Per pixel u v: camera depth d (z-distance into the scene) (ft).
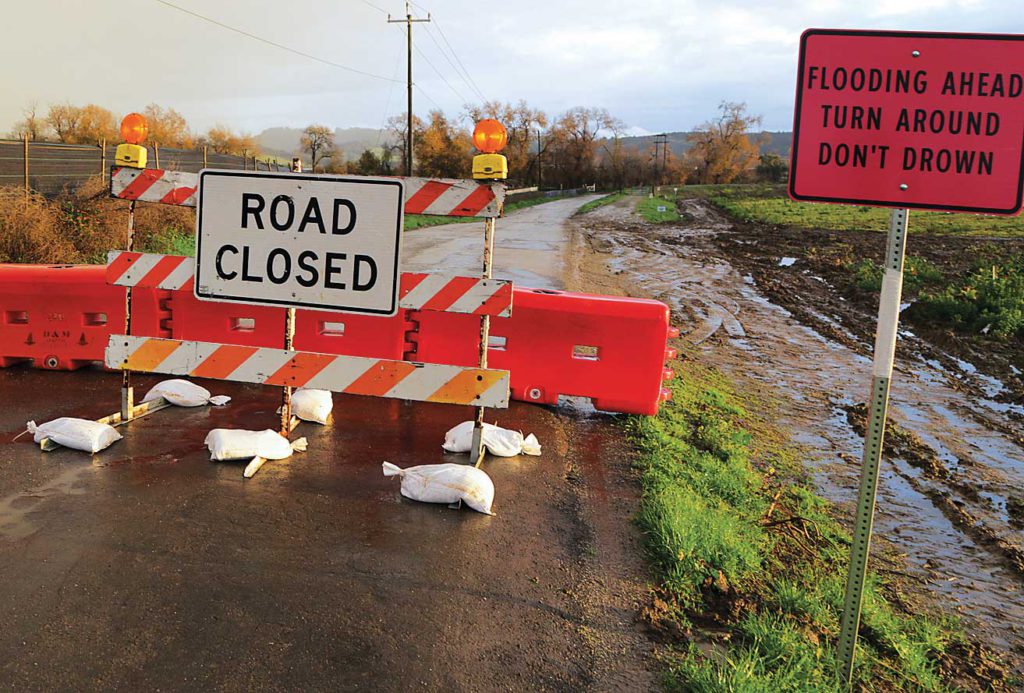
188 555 12.62
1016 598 18.29
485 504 15.17
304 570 12.41
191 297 23.29
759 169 426.10
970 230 102.22
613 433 21.84
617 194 320.70
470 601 11.91
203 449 17.43
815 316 56.24
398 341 23.09
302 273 16.90
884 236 101.24
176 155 108.27
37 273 23.54
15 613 10.69
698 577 13.60
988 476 27.12
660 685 10.35
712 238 110.32
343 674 9.90
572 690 10.04
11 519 13.51
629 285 66.85
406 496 15.53
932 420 33.58
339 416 20.80
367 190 16.51
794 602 13.69
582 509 15.98
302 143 298.97
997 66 10.42
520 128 366.22
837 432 30.73
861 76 10.78
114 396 21.45
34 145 79.41
